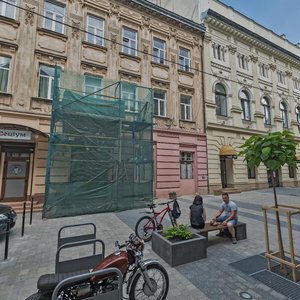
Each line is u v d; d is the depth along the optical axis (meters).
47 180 8.08
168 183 13.18
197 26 15.86
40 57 10.45
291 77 22.70
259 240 5.25
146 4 13.88
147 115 11.02
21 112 9.53
